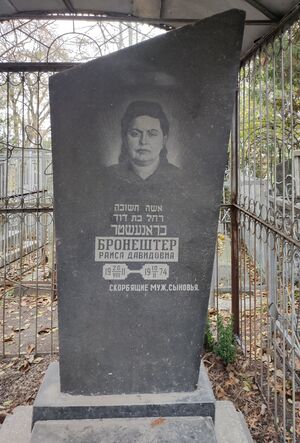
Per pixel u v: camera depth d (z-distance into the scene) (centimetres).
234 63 191
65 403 192
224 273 499
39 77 322
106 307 201
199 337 204
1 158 542
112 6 291
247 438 195
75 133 193
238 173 341
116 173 197
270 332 271
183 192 199
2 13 299
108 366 202
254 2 243
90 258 199
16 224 598
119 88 192
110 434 179
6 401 269
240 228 340
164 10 297
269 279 280
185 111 194
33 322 412
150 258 201
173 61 191
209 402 194
